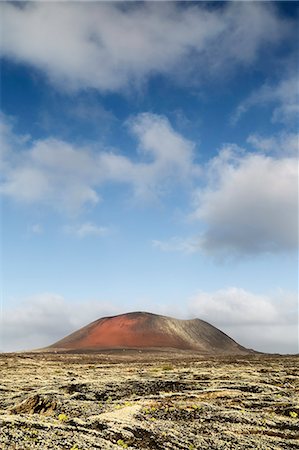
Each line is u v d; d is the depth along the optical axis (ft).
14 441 56.39
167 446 64.28
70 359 240.53
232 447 66.33
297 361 211.82
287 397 103.35
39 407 81.46
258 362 206.69
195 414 84.17
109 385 116.98
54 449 55.52
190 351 418.10
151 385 117.50
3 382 131.13
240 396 103.65
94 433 65.51
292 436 74.02
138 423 73.00
